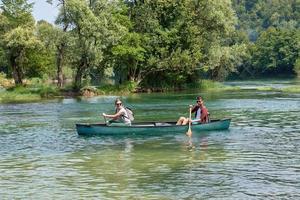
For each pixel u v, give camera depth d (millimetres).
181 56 83500
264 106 50750
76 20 72875
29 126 37531
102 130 31344
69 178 20172
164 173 20719
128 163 22875
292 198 16906
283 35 179375
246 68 180375
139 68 85188
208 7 87562
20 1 78500
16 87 76812
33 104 59188
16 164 23156
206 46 89125
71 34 73812
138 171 21188
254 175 20156
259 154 24578
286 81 129250
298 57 175250
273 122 37188
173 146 27359
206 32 89688
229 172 20719
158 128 31562
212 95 70500
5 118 43531
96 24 72625
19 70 79938
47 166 22578
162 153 25266
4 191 18406
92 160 23750
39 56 90625
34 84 82062
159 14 87000
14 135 32781
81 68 75438
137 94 77375
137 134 31406
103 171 21312
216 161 22984
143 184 18969
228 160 23156
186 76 88812
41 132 34000
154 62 83375
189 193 17641
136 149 26562
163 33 84312
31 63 91125
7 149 27297
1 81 93188
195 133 32125
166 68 84562
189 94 74438
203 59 89500
